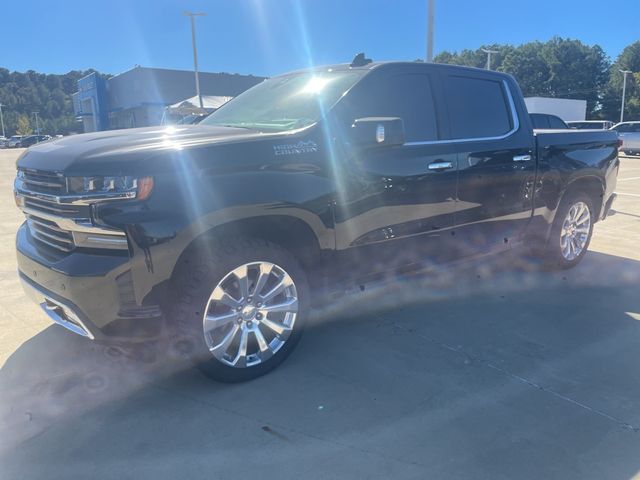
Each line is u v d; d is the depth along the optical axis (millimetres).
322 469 2492
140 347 3309
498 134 4523
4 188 13906
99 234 2783
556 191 5027
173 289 2994
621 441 2717
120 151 2863
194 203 2852
